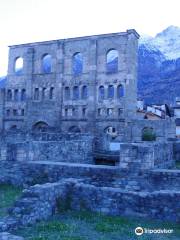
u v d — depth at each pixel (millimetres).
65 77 69500
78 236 12047
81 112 67312
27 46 74312
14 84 75188
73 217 14789
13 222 12539
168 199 14648
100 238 11984
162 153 27219
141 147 19875
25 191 14305
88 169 20250
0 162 22875
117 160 33281
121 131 63188
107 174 19891
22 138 39312
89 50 67438
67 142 29578
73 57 69375
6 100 75750
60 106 69250
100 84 66062
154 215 14719
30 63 73188
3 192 19719
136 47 65875
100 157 34188
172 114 98875
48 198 14711
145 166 19719
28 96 72625
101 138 36500
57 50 70562
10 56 76312
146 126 60500
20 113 74062
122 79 64062
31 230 12617
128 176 19719
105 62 66000
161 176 19250
